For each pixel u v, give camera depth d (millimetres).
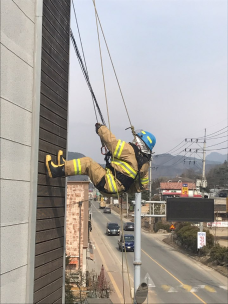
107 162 5551
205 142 43594
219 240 45375
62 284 6438
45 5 5836
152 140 5848
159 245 45000
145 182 5809
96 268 29750
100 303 17000
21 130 4680
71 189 24719
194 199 24938
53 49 6184
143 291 8297
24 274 4715
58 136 6340
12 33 4469
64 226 6668
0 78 4121
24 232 4727
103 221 69312
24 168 4758
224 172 94312
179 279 26719
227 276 27844
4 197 4160
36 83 5121
